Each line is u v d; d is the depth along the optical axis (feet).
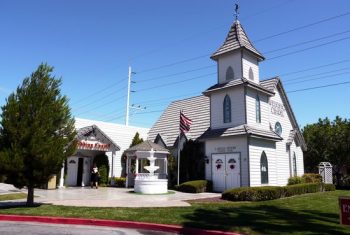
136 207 53.78
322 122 150.30
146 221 41.81
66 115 56.90
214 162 90.74
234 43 94.79
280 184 103.96
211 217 44.09
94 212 47.93
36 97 54.60
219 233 35.63
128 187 104.17
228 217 44.21
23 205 56.03
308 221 41.63
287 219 43.11
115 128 131.34
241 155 84.74
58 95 57.16
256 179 84.38
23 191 86.74
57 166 54.70
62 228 40.19
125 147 128.47
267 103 97.96
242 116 87.86
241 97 89.04
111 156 118.93
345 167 130.82
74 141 58.34
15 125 53.16
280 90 113.70
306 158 149.59
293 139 114.11
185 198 70.28
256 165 85.30
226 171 87.40
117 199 67.41
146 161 107.76
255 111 91.20
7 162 51.24
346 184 124.36
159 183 83.25
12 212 48.39
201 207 54.03
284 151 109.91
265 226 37.81
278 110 111.04
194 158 98.99
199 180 89.66
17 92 54.95
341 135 137.49
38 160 52.47
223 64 96.94
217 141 90.94
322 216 46.34
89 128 103.96
